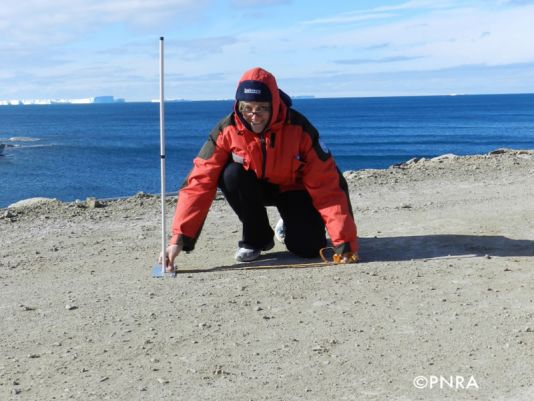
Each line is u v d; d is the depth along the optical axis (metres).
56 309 5.39
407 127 107.62
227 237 7.84
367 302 5.29
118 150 62.91
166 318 5.09
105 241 7.79
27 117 197.12
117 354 4.50
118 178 39.25
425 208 9.01
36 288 6.00
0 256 7.22
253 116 5.93
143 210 9.73
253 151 6.16
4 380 4.17
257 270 6.29
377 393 3.88
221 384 4.04
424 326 4.79
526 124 111.12
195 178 6.37
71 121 156.88
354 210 9.11
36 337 4.84
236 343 4.61
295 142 6.18
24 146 69.88
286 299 5.42
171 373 4.20
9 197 31.66
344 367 4.21
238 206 6.48
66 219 9.19
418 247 6.94
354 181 11.65
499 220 8.00
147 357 4.44
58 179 39.06
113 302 5.49
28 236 8.17
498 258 6.39
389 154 56.66
